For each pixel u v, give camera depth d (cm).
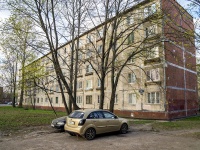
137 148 760
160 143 850
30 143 862
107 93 2853
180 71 2384
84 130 908
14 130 1195
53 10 1397
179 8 892
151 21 1279
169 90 2119
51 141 900
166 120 2003
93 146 796
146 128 1309
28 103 5684
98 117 986
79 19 1515
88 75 3322
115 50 1416
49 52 1494
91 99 3198
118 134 1082
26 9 1318
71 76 1593
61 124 1143
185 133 1124
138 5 1341
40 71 2184
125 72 2542
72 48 1576
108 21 1452
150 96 2223
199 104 3095
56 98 4206
